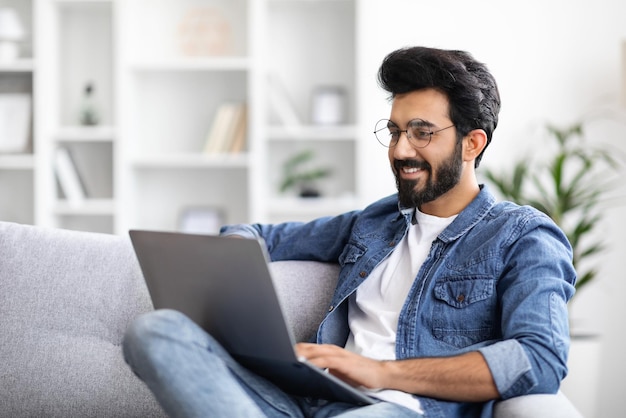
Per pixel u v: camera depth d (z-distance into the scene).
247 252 1.35
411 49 1.69
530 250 1.57
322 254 1.97
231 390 1.36
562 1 3.60
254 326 1.43
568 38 3.60
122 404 1.80
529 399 1.43
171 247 1.49
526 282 1.53
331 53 3.81
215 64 3.65
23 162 3.69
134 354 1.34
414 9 3.68
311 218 3.82
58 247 1.91
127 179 3.69
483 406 1.47
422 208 1.77
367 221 1.88
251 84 3.62
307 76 3.82
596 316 3.54
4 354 1.83
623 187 3.54
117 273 1.90
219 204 3.92
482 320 1.60
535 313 1.48
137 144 3.88
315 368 1.38
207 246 1.42
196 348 1.34
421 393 1.47
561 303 1.51
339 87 3.79
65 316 1.86
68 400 1.80
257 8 3.61
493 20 3.64
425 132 1.66
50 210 3.70
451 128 1.66
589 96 3.60
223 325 1.49
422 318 1.65
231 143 3.69
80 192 3.79
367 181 3.73
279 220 3.83
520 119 3.63
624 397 3.54
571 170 3.57
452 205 1.73
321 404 1.63
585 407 2.94
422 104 1.66
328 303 1.92
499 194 3.57
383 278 1.76
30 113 3.78
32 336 1.84
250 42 3.62
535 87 3.62
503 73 3.64
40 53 3.65
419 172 1.68
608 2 3.58
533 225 1.61
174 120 3.89
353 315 1.79
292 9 3.81
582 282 3.06
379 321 1.71
